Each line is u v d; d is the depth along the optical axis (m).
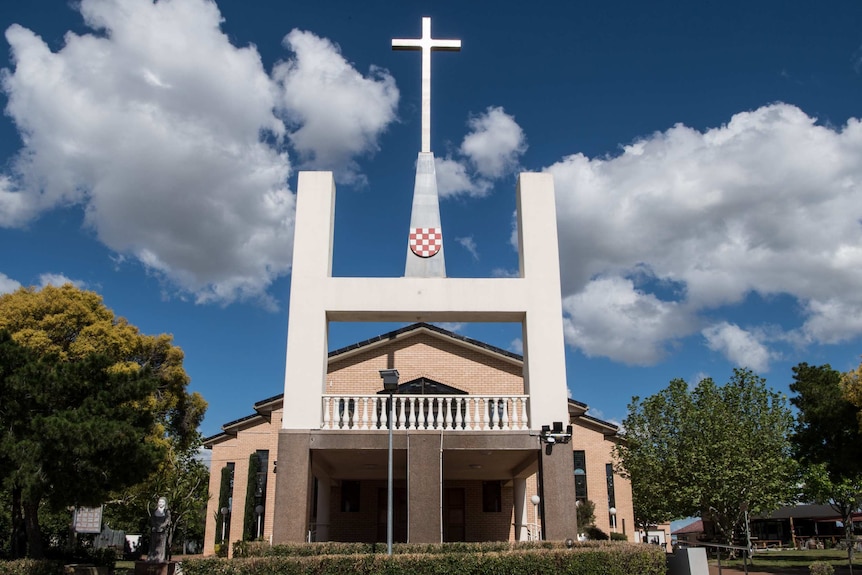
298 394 16.19
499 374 26.69
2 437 14.91
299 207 17.50
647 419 25.95
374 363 26.72
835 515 56.16
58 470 14.84
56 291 24.06
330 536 24.23
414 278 17.12
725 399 26.09
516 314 17.31
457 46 19.41
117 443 15.05
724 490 23.38
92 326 24.00
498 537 24.86
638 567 13.18
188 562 11.41
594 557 12.70
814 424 23.09
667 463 24.84
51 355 16.45
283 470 15.68
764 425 24.88
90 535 27.97
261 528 27.67
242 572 11.38
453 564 11.98
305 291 16.88
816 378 24.36
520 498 22.45
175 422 27.98
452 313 17.06
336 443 15.91
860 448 21.69
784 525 58.69
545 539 15.60
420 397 16.47
